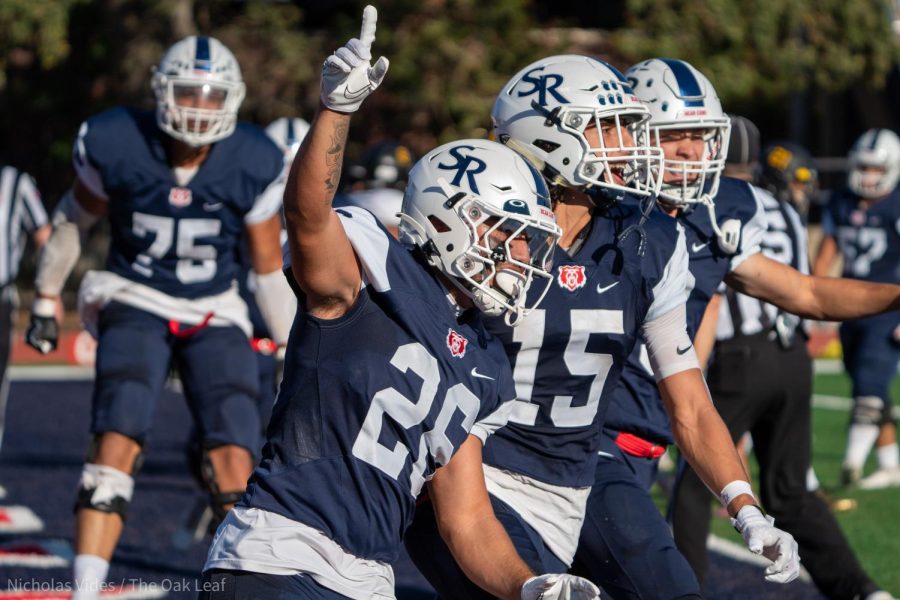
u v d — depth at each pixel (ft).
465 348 34.50
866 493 91.71
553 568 41.81
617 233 41.70
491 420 35.99
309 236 32.12
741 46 193.57
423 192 35.37
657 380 43.24
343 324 33.30
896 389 146.82
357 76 30.86
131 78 188.96
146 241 59.00
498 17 185.78
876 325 93.45
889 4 207.10
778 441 60.75
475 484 35.96
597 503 43.19
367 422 33.27
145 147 58.39
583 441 42.01
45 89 219.41
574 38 200.85
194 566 69.26
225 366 59.47
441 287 34.88
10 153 238.48
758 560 72.02
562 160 41.29
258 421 60.03
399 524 34.42
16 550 70.85
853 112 261.44
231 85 57.98
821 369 167.43
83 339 172.96
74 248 62.03
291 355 33.96
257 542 33.04
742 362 60.39
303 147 31.63
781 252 62.49
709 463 41.50
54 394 143.54
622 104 41.29
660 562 41.88
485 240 34.76
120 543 74.33
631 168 41.93
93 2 195.00
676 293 42.65
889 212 105.19
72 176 235.20
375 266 33.17
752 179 64.59
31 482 92.53
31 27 179.01
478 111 181.88
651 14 189.78
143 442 56.65
